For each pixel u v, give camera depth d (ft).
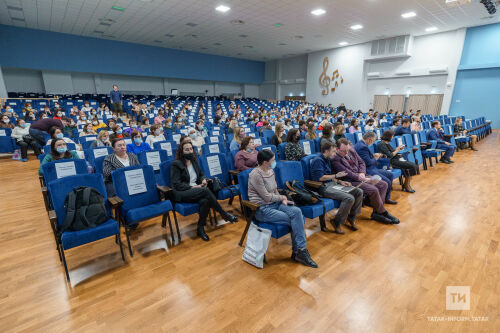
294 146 12.14
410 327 5.21
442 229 9.34
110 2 27.25
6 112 26.53
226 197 9.56
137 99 44.65
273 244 8.48
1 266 7.13
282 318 5.45
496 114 37.27
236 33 39.73
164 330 5.15
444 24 35.37
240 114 39.32
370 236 8.90
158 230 9.40
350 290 6.26
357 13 30.45
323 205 8.16
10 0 26.76
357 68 49.32
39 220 9.84
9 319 5.36
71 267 7.15
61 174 8.42
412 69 43.09
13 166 18.02
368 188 9.64
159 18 32.58
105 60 45.06
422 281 6.57
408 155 14.67
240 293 6.18
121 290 6.27
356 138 17.60
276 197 7.53
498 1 26.99
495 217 10.25
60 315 5.49
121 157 9.59
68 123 21.02
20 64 37.99
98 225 6.77
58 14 31.19
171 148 14.42
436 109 42.01
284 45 48.52
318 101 57.36
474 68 37.52
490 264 7.26
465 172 16.94
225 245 8.36
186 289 6.32
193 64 56.54
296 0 26.55
